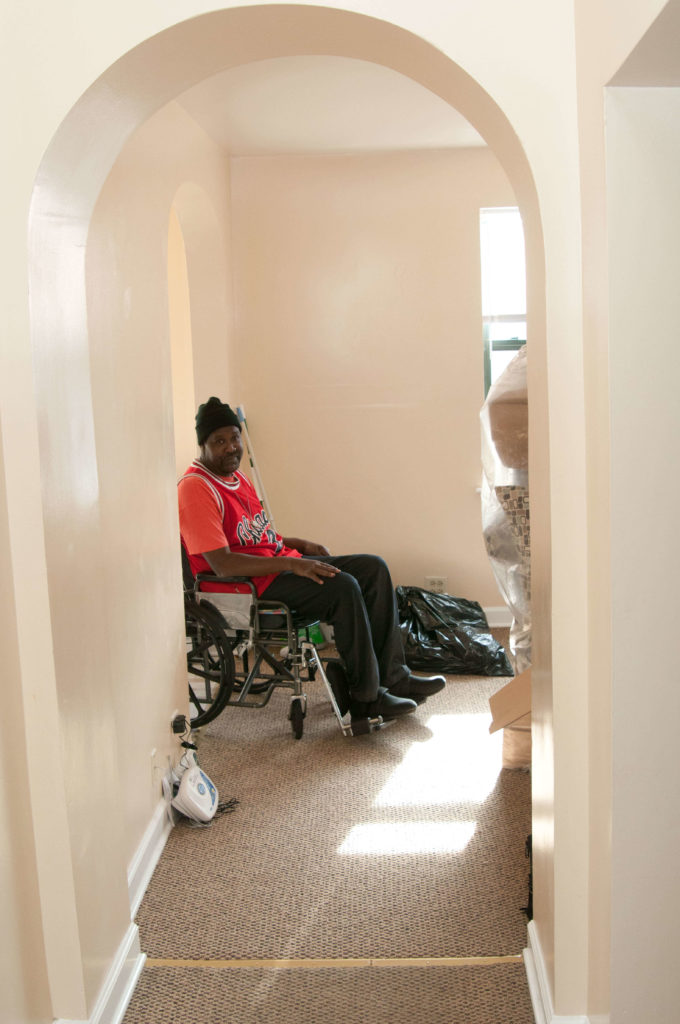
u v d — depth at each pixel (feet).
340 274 14.82
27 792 5.55
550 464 5.46
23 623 5.44
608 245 4.68
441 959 6.75
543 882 6.17
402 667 11.64
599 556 5.15
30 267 5.25
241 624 10.75
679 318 4.73
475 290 14.84
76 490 6.01
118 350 7.59
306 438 15.15
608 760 5.08
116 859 6.54
